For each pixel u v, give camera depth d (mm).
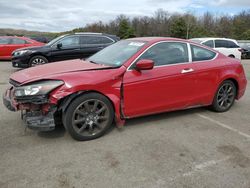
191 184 2867
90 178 2938
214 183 2896
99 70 3910
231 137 4121
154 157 3422
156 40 4492
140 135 4105
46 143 3748
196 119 4910
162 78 4305
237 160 3404
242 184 2893
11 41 14227
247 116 5156
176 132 4266
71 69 3938
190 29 60594
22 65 9836
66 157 3375
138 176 2992
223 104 5336
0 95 6328
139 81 4094
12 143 3727
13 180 2865
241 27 65562
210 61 4996
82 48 10477
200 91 4852
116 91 3939
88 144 3756
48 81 3551
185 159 3393
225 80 5203
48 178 2918
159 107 4418
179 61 4598
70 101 3660
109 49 4973
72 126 3721
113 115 4043
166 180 2928
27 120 3600
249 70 12633
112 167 3164
